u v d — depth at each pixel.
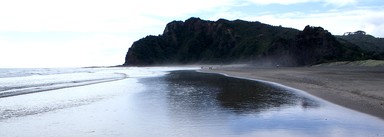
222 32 197.25
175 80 46.88
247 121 15.36
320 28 118.75
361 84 29.50
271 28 195.00
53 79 54.44
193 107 19.69
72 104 21.94
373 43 197.00
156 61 195.62
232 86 34.47
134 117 16.86
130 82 43.59
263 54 136.62
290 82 37.59
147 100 23.52
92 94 28.16
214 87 33.56
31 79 54.75
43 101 23.59
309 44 117.00
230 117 16.34
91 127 14.65
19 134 13.48
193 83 40.06
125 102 22.66
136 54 195.00
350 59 110.75
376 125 13.93
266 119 15.77
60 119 16.56
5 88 34.03
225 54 186.88
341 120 15.12
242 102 21.55
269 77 48.72
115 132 13.70
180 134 13.19
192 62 192.50
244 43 181.25
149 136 12.98
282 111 17.88
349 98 21.77
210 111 18.16
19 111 19.09
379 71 61.16
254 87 32.78
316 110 17.98
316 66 105.50
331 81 34.44
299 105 19.89
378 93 22.47
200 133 13.28
